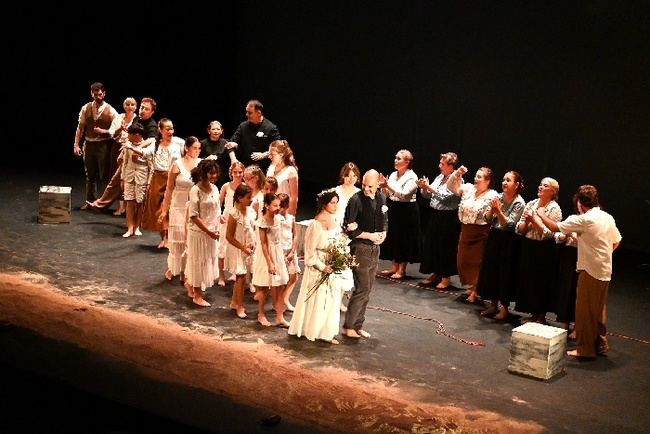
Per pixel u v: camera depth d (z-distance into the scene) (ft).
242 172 26.71
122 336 22.77
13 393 20.62
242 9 45.14
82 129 34.63
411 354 22.77
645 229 33.60
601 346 23.59
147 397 19.61
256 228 25.43
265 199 23.31
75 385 19.93
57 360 21.17
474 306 26.78
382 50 40.27
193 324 23.90
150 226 30.42
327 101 42.73
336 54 41.93
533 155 36.04
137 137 30.83
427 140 39.42
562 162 35.24
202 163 24.91
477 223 26.76
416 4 38.75
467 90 37.68
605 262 22.70
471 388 20.97
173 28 45.11
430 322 25.23
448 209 27.91
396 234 28.96
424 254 28.58
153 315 24.35
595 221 22.58
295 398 19.94
